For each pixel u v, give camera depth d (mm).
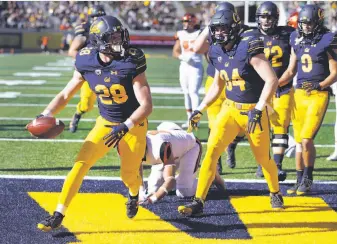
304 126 12508
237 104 10688
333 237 10062
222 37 10273
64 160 15359
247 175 14180
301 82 12680
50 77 38031
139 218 10844
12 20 68875
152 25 69062
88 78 9766
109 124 9961
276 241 9828
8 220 10617
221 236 10023
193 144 11820
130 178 10266
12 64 48031
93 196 12109
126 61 9516
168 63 50469
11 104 25656
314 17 12258
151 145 11102
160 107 25312
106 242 9656
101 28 9375
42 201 11719
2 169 14344
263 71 10242
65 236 9914
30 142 17547
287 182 13602
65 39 66688
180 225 10531
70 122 20734
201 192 10828
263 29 13602
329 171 14703
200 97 28188
